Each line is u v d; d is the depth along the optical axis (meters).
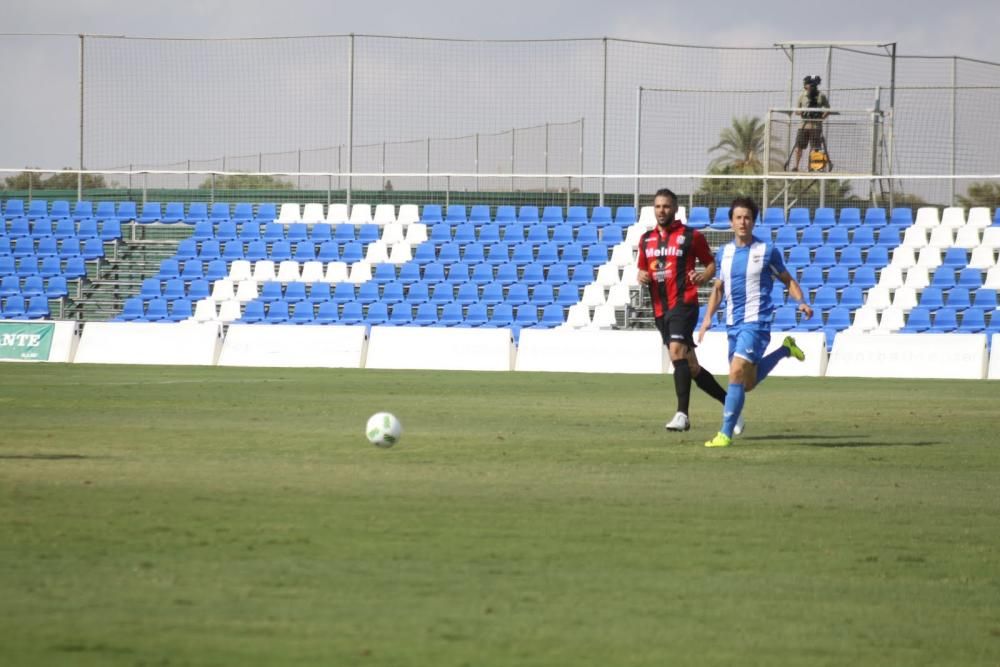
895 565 18.30
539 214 96.50
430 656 13.52
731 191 94.50
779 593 16.59
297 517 20.92
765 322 31.31
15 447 29.92
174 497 22.67
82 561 17.48
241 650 13.57
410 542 19.11
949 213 88.06
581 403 44.50
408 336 68.50
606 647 14.04
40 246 94.38
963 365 62.84
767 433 34.62
